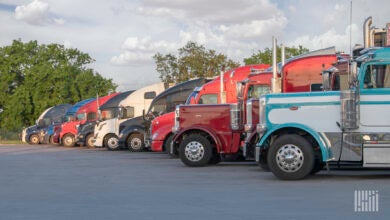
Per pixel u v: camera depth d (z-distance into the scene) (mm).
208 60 50094
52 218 8414
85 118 32312
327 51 17469
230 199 9789
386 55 11711
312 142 12391
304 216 8094
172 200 9844
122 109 27766
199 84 23438
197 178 13328
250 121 14555
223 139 16688
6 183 13312
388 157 11695
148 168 16641
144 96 27797
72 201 10039
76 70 58281
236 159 18484
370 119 11758
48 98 54688
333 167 13047
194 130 16891
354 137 11852
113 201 9898
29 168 17750
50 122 42219
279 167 12133
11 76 56250
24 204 9820
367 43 13828
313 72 17141
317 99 12102
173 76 50750
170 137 20562
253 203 9305
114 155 24156
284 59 17469
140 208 9094
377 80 11727
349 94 11781
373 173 13719
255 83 17828
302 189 10789
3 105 56688
